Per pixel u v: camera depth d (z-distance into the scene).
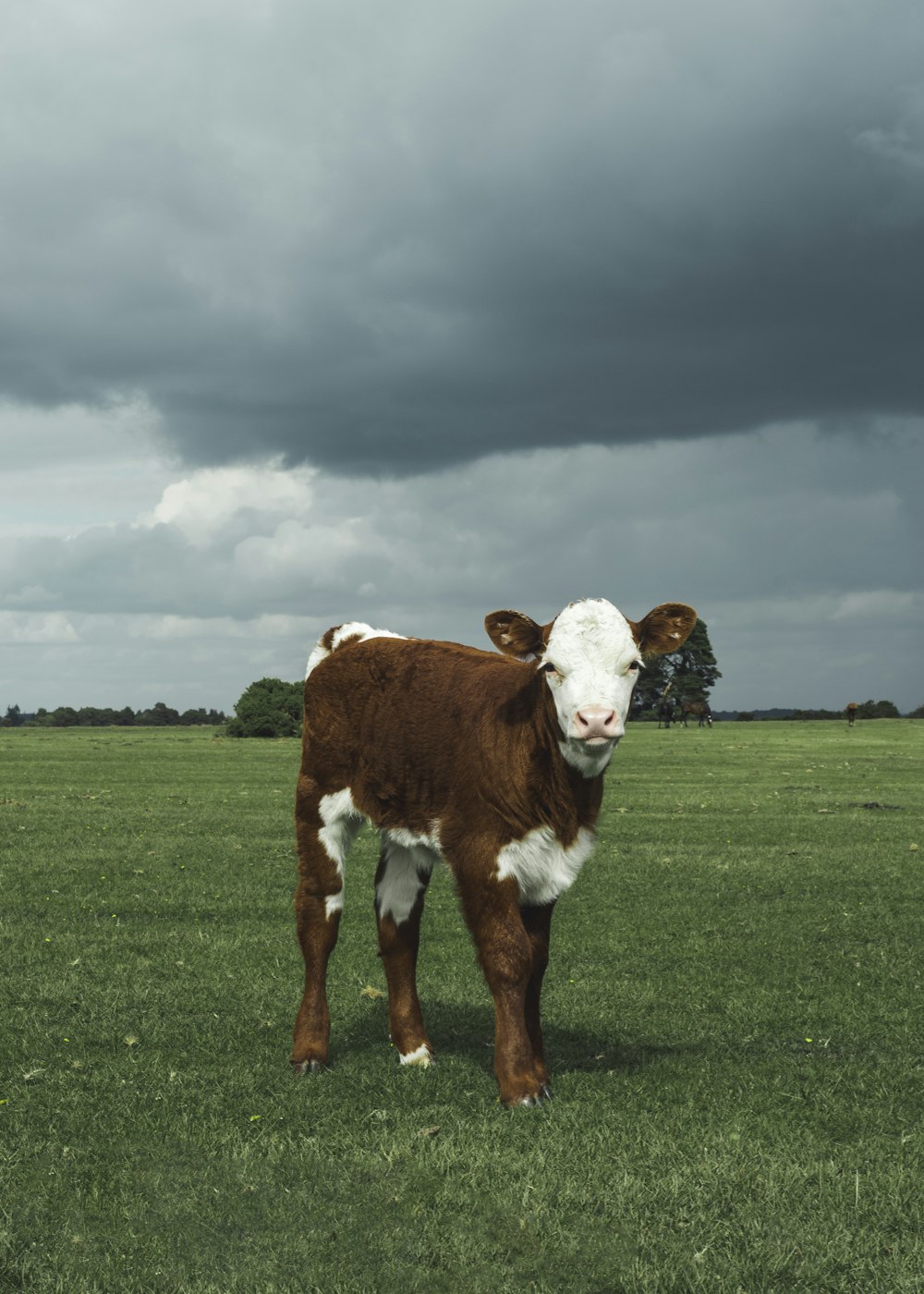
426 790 6.72
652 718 104.75
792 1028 7.99
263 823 20.55
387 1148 5.30
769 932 11.46
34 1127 5.67
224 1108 6.02
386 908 7.24
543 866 6.33
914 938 11.19
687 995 8.94
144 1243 4.39
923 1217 4.62
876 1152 5.38
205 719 101.75
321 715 7.39
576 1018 8.20
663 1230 4.48
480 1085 6.49
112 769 34.78
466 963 9.91
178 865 15.30
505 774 6.28
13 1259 4.25
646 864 15.88
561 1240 4.41
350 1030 7.85
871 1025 8.02
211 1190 4.87
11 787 27.17
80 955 9.95
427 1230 4.48
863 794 27.66
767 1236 4.43
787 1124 5.84
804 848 17.78
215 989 8.80
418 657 7.16
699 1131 5.64
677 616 6.57
